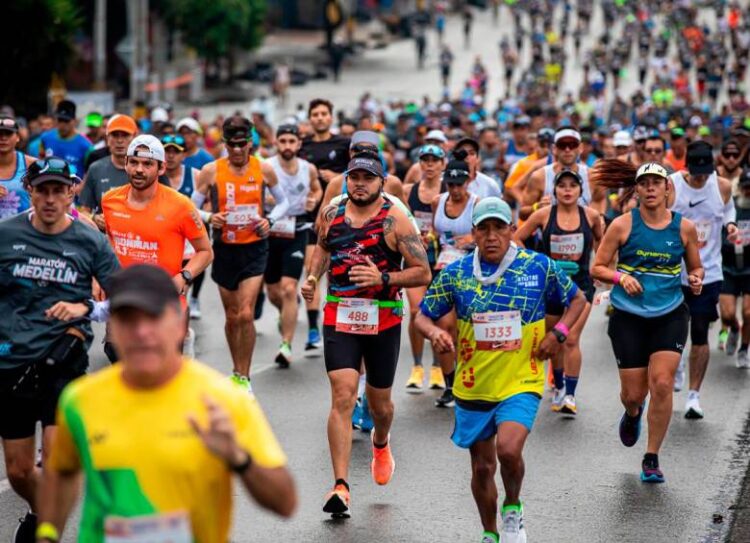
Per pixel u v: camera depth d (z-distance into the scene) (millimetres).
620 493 24094
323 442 27578
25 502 23016
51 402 19438
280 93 156125
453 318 30906
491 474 20219
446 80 179125
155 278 11945
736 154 39531
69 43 73312
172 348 12023
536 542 21203
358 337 22750
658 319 25016
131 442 12047
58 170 19094
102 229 29375
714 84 165375
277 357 35562
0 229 19422
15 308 19500
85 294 19750
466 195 31844
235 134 31328
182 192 38500
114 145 30922
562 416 30391
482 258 20281
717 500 23688
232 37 150500
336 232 22828
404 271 22656
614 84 175500
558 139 34344
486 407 20141
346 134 51656
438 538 21312
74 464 12875
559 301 20359
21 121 55000
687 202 31281
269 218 31578
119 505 12102
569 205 30828
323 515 22516
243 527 21766
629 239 25203
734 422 29859
